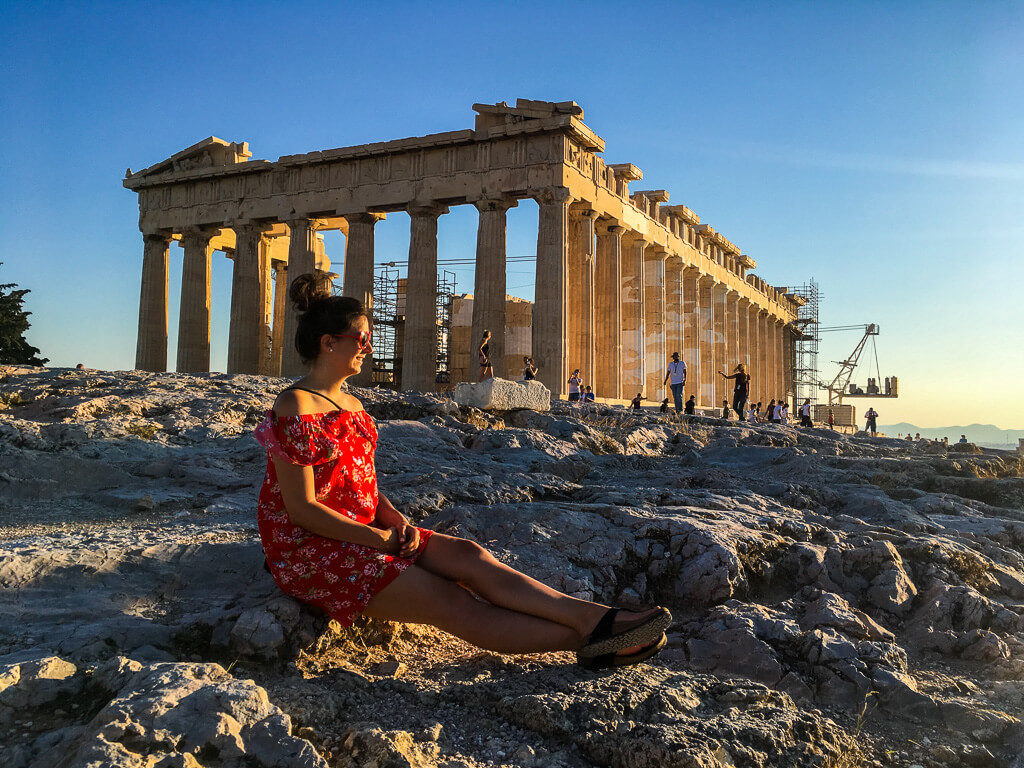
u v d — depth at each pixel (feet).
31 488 22.85
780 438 55.01
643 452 45.75
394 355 156.76
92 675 11.16
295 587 12.46
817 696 13.71
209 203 130.62
